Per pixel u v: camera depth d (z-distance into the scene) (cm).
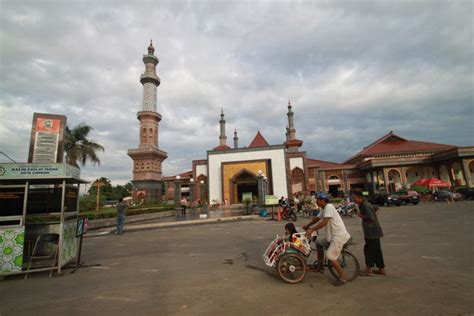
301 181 3023
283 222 1447
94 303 396
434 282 430
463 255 586
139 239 1059
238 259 641
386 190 3375
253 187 3519
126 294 429
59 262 567
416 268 508
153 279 505
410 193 2486
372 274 482
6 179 579
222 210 2597
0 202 596
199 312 349
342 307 350
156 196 4006
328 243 468
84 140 2280
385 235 884
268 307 358
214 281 477
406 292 394
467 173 2892
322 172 3975
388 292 396
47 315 360
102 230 1429
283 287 434
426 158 3328
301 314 334
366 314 329
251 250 741
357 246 745
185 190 4216
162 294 421
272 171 3000
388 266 529
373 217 485
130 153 3941
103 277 536
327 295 393
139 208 2119
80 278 535
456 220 1169
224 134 4881
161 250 799
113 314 355
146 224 1583
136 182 3875
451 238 779
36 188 682
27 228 679
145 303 387
